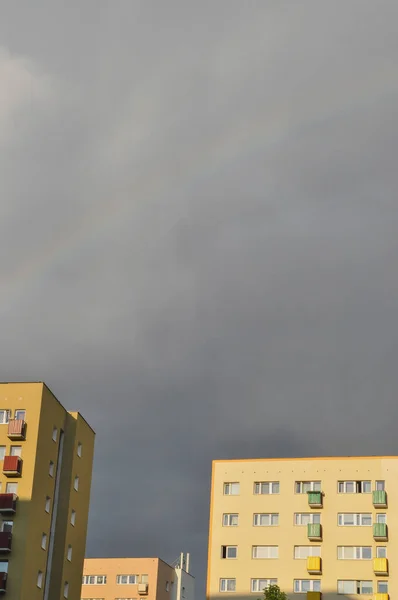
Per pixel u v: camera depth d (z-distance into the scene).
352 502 104.00
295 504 105.62
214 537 106.12
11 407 89.12
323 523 103.69
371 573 100.19
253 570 103.50
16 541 82.94
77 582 95.25
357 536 102.25
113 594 149.50
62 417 95.94
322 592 100.50
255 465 108.56
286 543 103.94
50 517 90.94
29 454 86.69
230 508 107.12
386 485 103.94
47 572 89.19
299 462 107.56
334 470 106.06
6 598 80.62
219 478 109.00
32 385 90.00
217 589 103.56
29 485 85.31
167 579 156.12
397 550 100.44
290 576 102.25
